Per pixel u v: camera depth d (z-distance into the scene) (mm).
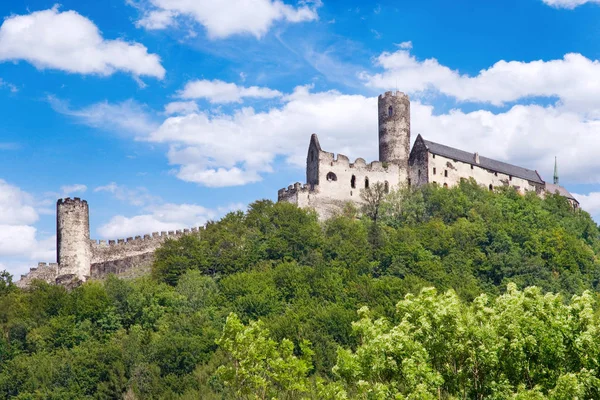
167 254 151500
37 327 135375
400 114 177875
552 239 162375
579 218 185375
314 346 115750
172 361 119062
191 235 156375
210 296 138500
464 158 182250
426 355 63844
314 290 135625
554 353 63344
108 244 157625
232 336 85188
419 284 134500
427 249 154875
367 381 66062
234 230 157875
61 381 119938
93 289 140625
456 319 64562
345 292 134750
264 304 130875
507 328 64125
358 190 169125
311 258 147125
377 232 155750
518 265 150875
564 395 59656
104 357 121875
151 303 137125
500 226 163625
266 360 86938
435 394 64500
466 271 147875
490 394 63500
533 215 173000
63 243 153750
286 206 160500
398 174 174750
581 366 63750
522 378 63906
